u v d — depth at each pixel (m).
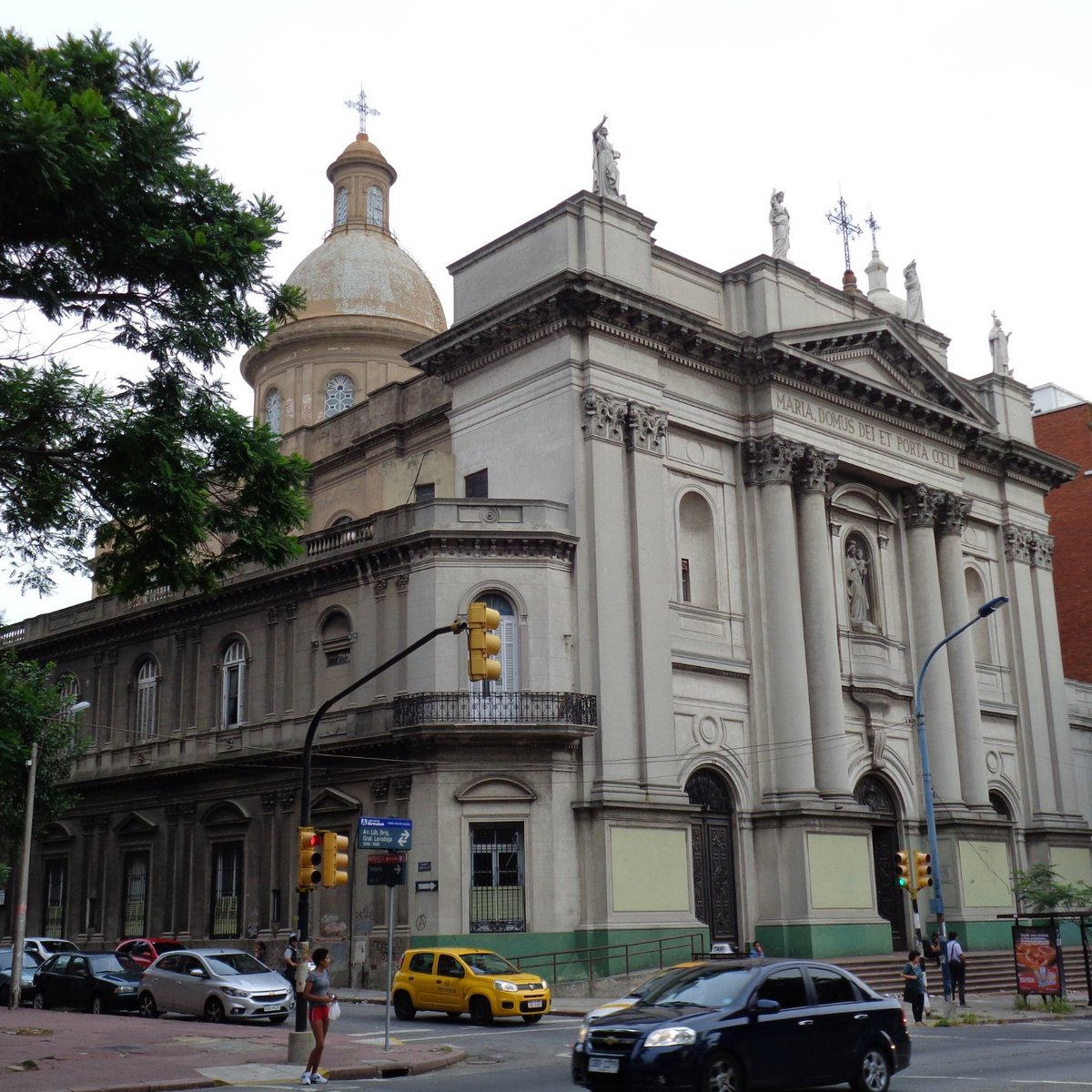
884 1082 15.88
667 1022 14.55
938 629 42.69
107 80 19.27
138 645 44.28
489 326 36.75
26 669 37.66
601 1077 14.46
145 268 19.06
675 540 36.75
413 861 32.72
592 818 32.94
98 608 46.00
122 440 19.27
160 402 20.20
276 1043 22.81
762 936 35.88
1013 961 39.34
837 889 36.44
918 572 43.03
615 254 36.41
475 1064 20.72
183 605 42.09
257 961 28.94
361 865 34.47
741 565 38.34
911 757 41.69
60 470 20.19
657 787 33.88
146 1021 27.16
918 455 43.78
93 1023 26.41
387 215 59.47
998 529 48.31
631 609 34.69
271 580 38.81
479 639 20.27
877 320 41.38
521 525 34.38
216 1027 25.58
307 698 37.50
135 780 41.97
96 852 43.47
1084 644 56.34
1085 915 30.95
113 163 17.94
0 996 33.44
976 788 42.50
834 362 40.50
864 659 40.50
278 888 36.94
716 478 38.31
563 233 36.00
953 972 30.98
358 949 33.97
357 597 36.53
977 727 43.06
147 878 41.56
